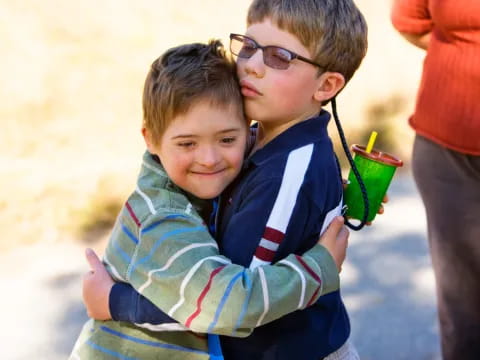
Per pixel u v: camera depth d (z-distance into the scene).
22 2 6.99
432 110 2.72
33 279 4.16
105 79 6.27
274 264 1.81
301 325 1.94
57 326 3.81
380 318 3.96
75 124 5.66
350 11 1.91
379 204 2.11
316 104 1.94
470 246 2.79
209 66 1.85
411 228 4.98
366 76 6.91
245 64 1.87
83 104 5.93
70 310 3.93
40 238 4.51
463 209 2.74
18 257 4.34
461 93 2.61
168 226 1.82
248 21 1.93
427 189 2.84
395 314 4.00
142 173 1.97
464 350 2.95
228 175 1.89
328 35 1.85
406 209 5.25
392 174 2.09
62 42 6.64
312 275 1.77
